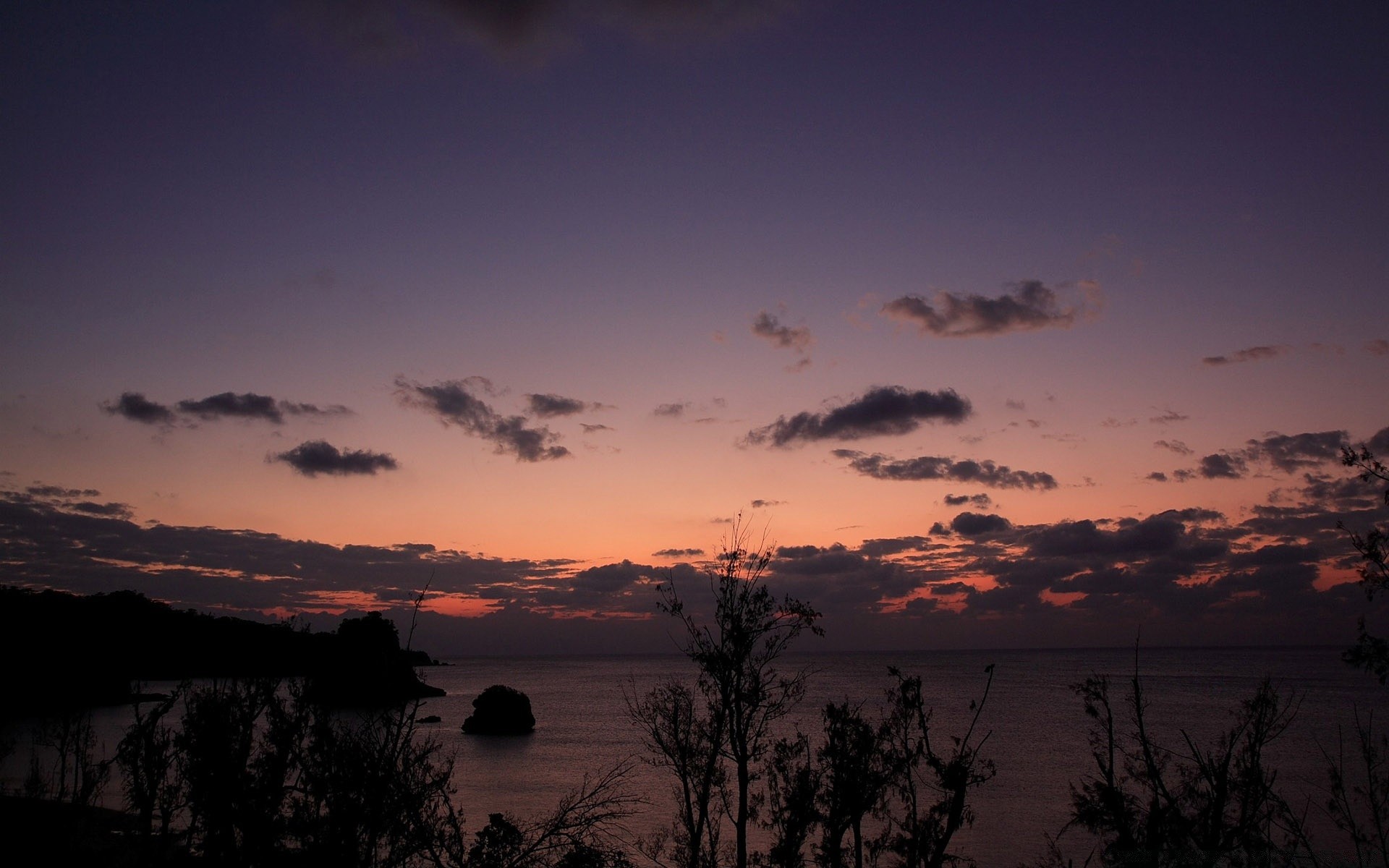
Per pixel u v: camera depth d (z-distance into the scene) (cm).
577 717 14738
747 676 2222
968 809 2141
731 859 2400
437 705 18612
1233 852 1678
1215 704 12838
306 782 1541
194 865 1587
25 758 3106
